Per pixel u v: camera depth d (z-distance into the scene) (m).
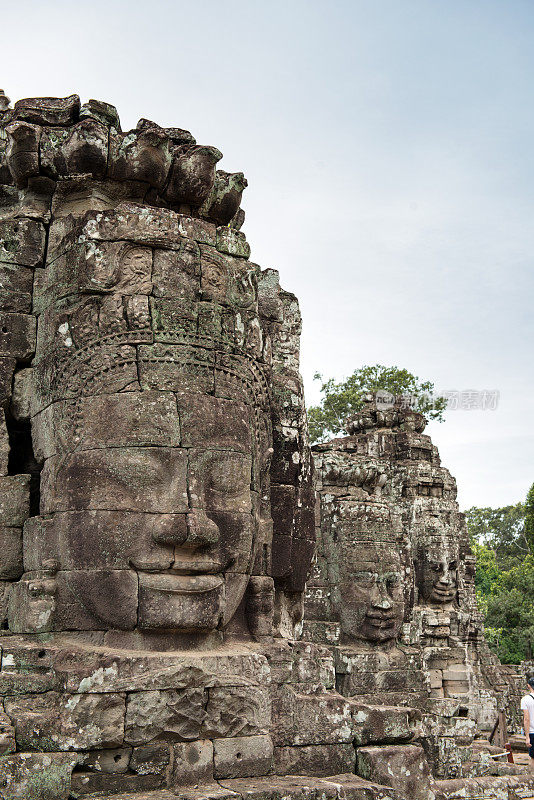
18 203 8.36
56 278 7.76
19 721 6.34
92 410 7.19
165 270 7.52
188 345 7.44
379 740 8.14
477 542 53.34
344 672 13.92
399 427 21.50
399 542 18.06
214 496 7.31
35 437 7.72
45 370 7.57
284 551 8.52
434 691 17.55
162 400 7.21
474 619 22.14
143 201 8.28
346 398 34.50
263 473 8.39
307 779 7.25
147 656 6.71
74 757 6.36
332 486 15.29
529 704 10.80
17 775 6.12
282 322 9.51
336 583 14.83
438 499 19.73
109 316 7.33
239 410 7.66
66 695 6.45
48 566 7.09
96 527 6.97
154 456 7.09
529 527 42.31
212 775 6.85
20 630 7.17
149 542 6.94
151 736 6.62
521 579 40.16
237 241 8.34
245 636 7.86
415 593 18.52
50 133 8.03
